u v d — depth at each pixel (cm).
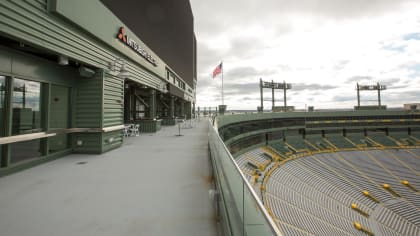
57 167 578
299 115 4441
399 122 4828
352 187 2636
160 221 293
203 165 598
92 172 531
